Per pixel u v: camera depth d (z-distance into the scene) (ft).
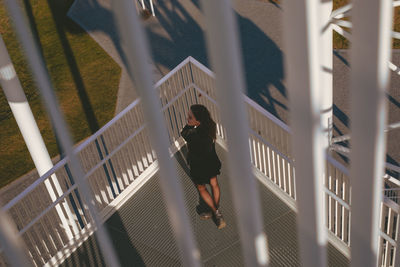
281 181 20.39
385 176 23.13
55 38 52.37
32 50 5.14
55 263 19.88
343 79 43.70
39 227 31.27
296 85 4.93
